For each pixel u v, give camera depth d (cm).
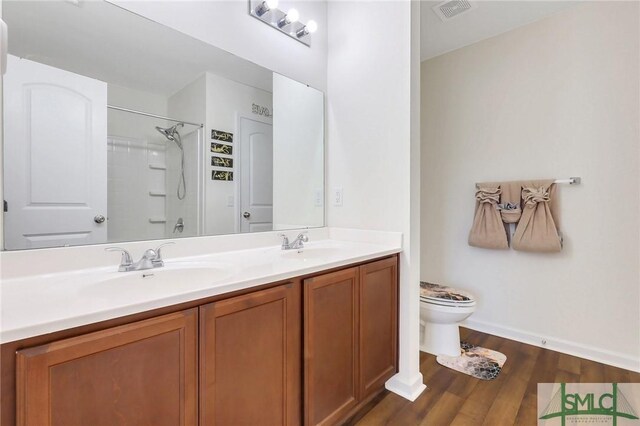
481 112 251
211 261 132
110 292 101
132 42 128
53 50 109
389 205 179
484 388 172
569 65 210
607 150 196
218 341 91
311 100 201
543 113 221
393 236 175
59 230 109
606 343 198
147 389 77
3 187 99
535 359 203
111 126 122
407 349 170
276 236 178
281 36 184
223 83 158
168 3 138
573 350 209
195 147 148
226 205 159
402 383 167
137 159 130
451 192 268
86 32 117
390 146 177
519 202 225
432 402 160
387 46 178
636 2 186
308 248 171
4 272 97
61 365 65
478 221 243
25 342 62
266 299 104
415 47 171
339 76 204
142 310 76
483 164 250
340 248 172
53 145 109
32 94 105
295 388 115
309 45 199
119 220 124
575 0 201
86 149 116
